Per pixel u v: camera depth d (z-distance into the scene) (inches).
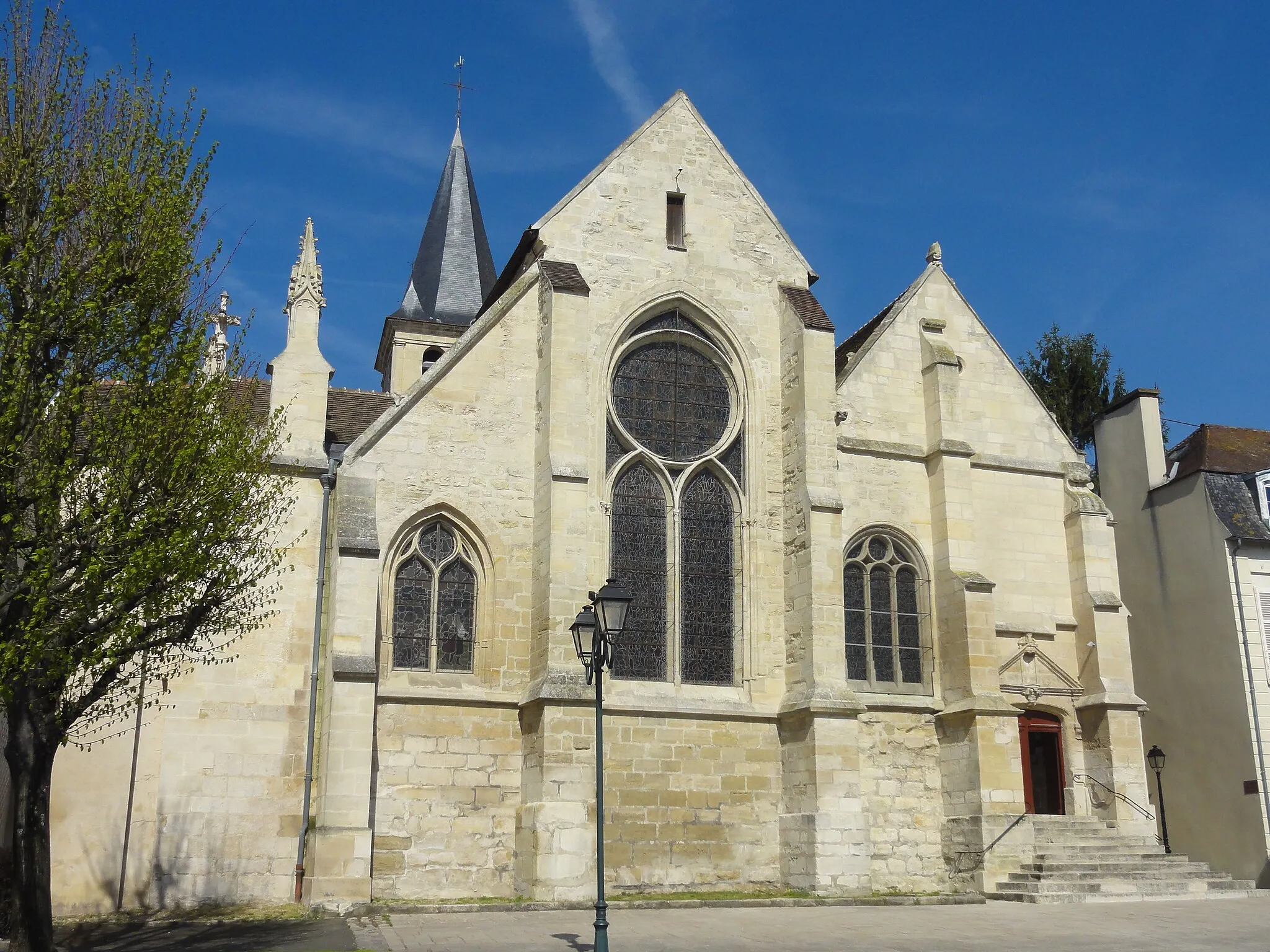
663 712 1119.6
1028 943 823.1
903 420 1291.8
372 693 1000.2
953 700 1207.6
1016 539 1301.7
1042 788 1258.0
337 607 1014.4
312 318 1131.9
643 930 868.0
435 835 1035.3
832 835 1087.0
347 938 824.3
